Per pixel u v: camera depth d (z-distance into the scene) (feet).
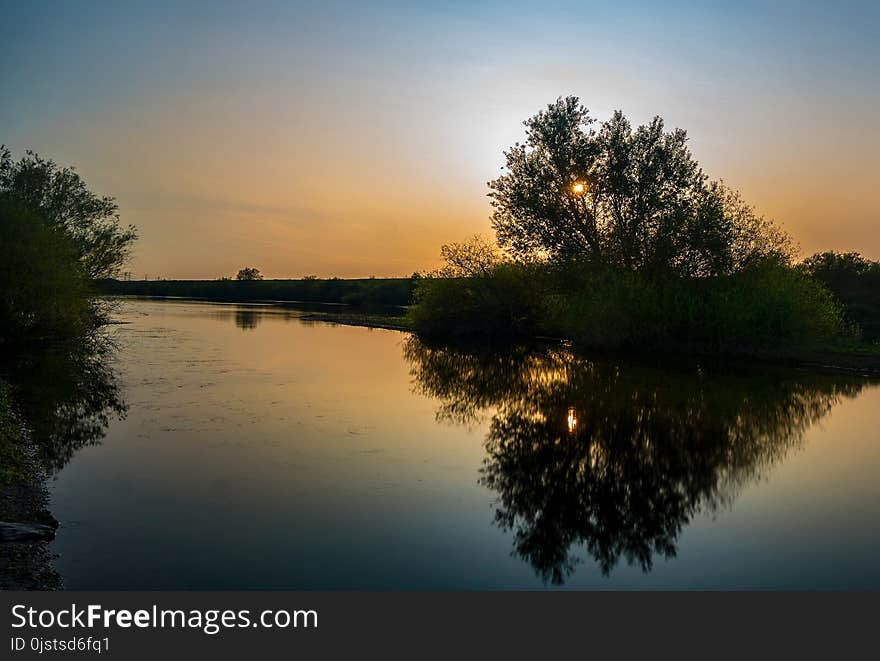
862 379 77.56
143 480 35.96
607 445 46.83
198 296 414.62
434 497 35.04
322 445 44.70
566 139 120.16
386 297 294.66
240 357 91.15
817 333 98.58
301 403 59.11
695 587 25.52
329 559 27.02
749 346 98.07
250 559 26.61
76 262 98.02
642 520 32.71
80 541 27.58
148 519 30.40
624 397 65.31
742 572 26.94
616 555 28.48
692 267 108.37
